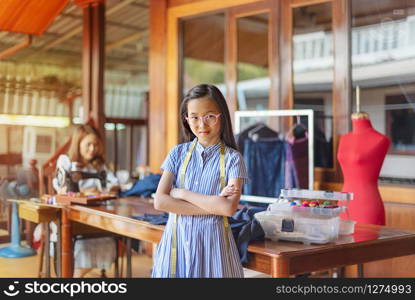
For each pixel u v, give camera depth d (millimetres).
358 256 2492
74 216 3762
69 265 3885
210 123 2240
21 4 5129
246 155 4387
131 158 8547
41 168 5461
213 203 2154
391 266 4070
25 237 6273
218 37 5273
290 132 4309
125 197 4367
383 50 4148
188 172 2293
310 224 2432
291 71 4645
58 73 11930
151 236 2900
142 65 12625
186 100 2301
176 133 5637
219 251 2207
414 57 4008
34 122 10000
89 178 4230
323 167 4406
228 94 5184
